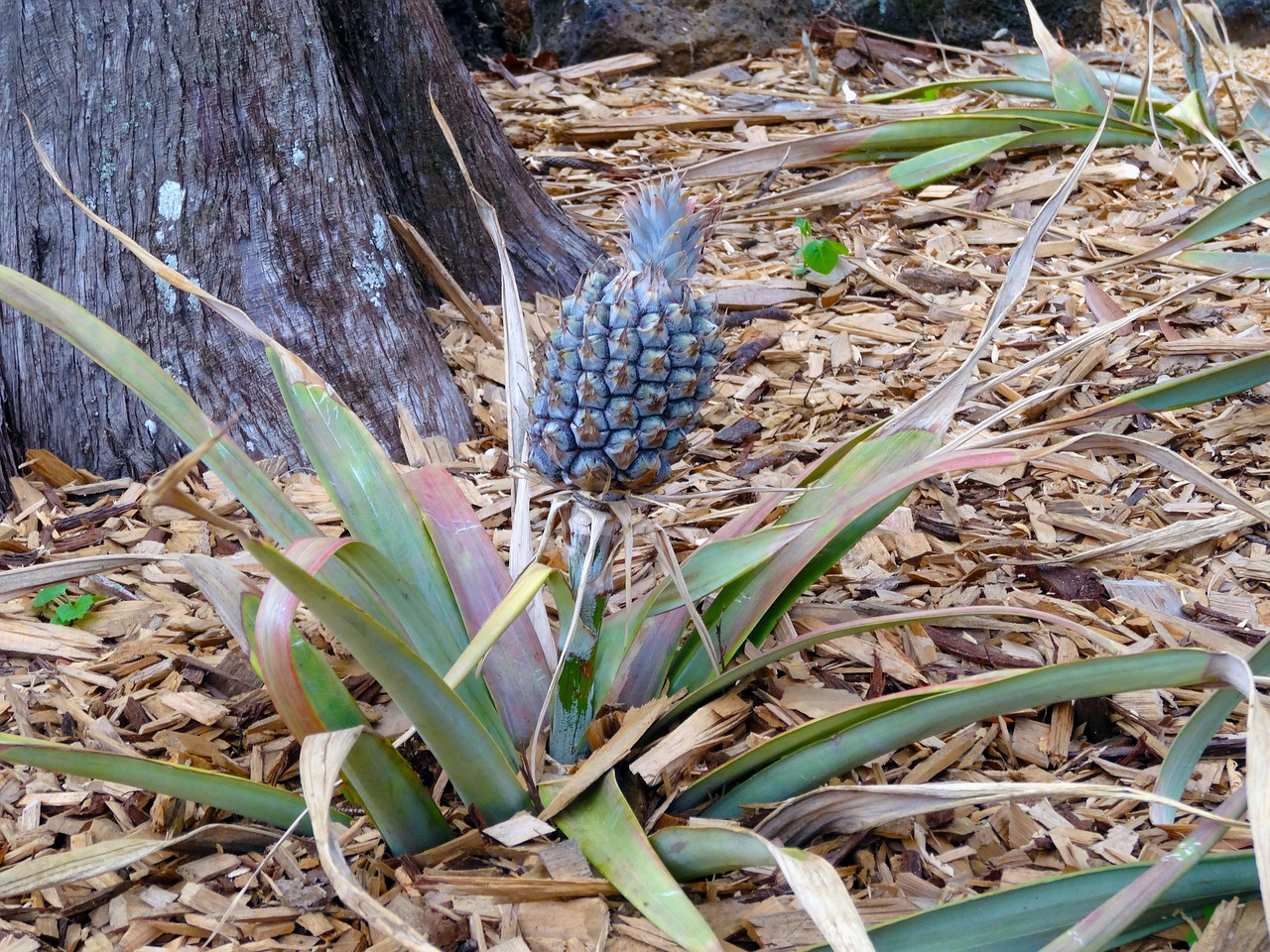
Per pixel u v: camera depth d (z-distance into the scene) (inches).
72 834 36.6
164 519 49.6
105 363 33.2
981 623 44.6
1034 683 30.9
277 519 34.6
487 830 34.0
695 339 29.8
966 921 30.2
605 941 32.7
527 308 67.8
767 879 34.4
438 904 33.4
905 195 82.8
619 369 29.3
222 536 48.9
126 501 50.4
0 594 33.4
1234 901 31.3
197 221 49.6
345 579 34.8
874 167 80.0
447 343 63.9
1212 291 67.2
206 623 44.3
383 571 33.9
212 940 33.5
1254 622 44.7
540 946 32.6
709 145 92.7
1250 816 26.1
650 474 30.8
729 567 35.2
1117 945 32.2
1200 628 44.0
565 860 34.0
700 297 31.5
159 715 40.2
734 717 37.4
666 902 29.5
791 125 97.5
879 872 35.5
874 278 70.8
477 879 33.4
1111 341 62.9
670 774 36.9
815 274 71.1
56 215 49.1
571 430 30.5
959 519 50.8
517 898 33.5
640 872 30.5
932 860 35.9
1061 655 43.1
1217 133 84.7
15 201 49.2
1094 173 81.7
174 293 49.8
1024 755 39.8
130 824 36.9
